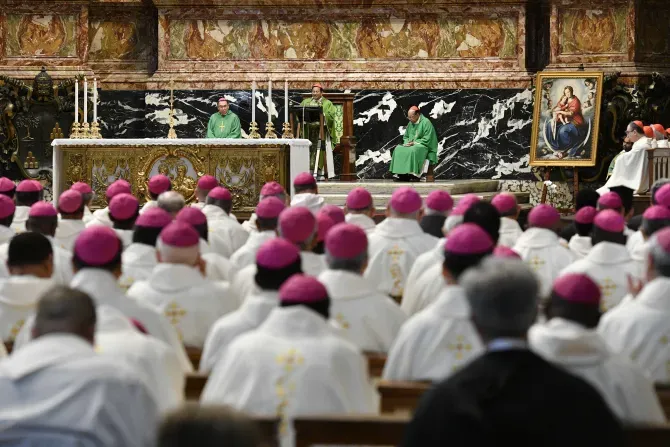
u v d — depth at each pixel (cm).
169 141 4778
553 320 1330
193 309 1927
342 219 2559
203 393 1466
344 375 1402
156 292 1934
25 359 1173
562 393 950
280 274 1648
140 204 4847
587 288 1308
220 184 4812
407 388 1491
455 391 962
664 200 2716
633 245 2522
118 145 4812
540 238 2452
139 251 2258
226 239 3023
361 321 1789
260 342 1413
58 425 1146
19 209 3300
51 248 1938
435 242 2550
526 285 1004
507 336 1003
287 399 1375
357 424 1304
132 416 1166
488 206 2178
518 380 962
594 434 936
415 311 2109
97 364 1174
